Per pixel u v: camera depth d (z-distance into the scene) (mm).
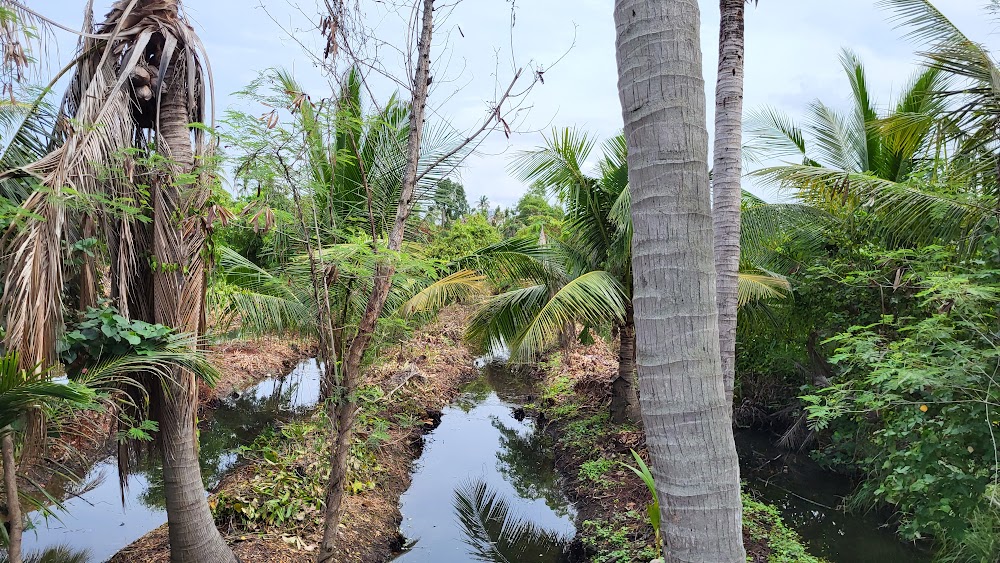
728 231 4555
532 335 6395
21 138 3760
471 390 12914
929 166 6449
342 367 3893
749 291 6551
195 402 4227
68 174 3168
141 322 3572
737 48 4566
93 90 3561
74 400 2816
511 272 6988
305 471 6301
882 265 6410
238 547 4848
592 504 6590
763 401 9359
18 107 3557
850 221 7066
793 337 8461
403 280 4270
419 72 3707
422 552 5926
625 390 8695
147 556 4750
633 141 1849
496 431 10164
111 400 3426
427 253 5438
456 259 6258
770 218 7484
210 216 3760
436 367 13125
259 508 5398
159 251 3855
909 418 4191
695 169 1785
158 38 3967
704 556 1787
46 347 2969
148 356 3443
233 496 5469
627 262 7469
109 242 3617
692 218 1784
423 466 8359
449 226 14266
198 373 3729
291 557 4836
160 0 3957
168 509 4168
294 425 7996
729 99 4598
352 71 3967
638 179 1840
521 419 10828
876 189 5484
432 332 16031
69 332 3252
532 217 17203
